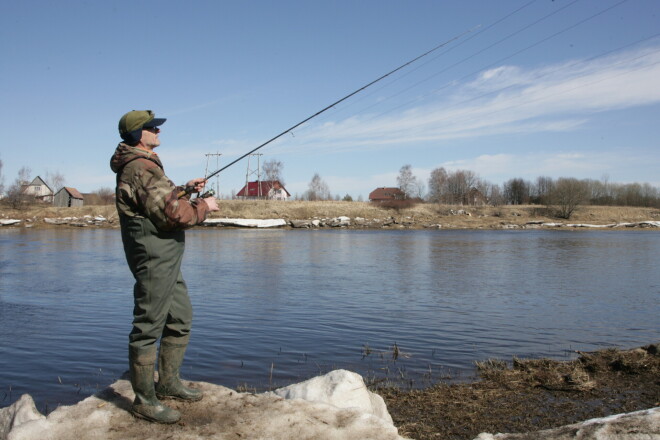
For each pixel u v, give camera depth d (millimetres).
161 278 3385
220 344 9680
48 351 9281
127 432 3246
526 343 9852
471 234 48125
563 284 17750
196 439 3174
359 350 9320
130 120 3426
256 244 34812
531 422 5707
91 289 16109
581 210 68750
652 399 6234
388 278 19109
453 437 5355
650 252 30328
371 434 3371
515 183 92625
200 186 3818
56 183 92875
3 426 3602
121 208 3377
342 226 56938
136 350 3361
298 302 14133
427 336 10398
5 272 20047
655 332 10828
